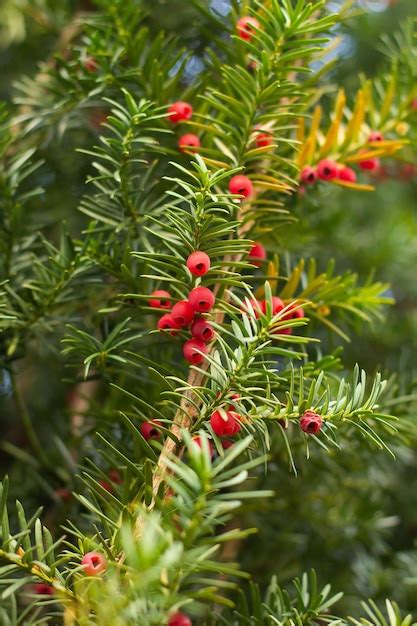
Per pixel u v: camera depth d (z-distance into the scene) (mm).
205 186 567
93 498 572
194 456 480
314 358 776
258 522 796
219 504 480
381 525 807
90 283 657
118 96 718
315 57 693
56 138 845
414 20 757
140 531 538
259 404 606
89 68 729
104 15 728
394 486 865
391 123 749
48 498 752
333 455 723
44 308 656
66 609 539
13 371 674
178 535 488
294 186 691
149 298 586
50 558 545
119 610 494
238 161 640
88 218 855
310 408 566
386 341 953
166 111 679
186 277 581
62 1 892
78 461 739
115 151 630
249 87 628
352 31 924
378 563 833
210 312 585
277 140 646
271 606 608
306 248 841
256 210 643
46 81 752
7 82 1007
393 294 1081
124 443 661
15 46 998
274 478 774
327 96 847
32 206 847
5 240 685
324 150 697
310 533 822
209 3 812
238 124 636
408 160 771
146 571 471
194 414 572
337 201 966
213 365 550
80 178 861
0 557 538
